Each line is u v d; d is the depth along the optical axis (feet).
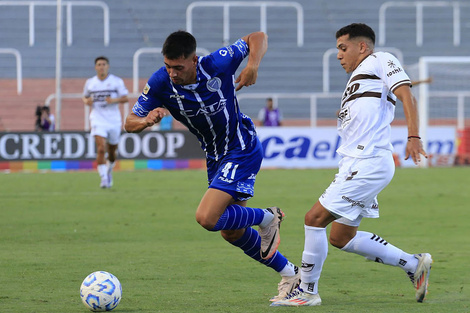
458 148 145.59
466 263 45.98
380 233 59.52
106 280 31.68
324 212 33.94
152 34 197.88
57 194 89.56
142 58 190.19
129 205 78.28
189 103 34.35
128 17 201.36
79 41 193.16
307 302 33.45
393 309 32.48
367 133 33.99
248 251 36.73
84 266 44.24
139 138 134.62
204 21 203.41
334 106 187.42
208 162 37.19
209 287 38.14
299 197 85.40
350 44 35.12
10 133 131.44
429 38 205.26
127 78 186.29
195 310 32.04
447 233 59.57
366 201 34.01
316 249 33.65
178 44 32.22
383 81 34.06
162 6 205.26
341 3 211.61
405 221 66.85
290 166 138.62
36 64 187.01
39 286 37.93
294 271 36.06
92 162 133.18
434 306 33.30
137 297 35.29
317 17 207.92
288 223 64.90
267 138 138.21
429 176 117.60
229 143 36.01
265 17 205.67
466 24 210.79
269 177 114.73
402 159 142.00
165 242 54.65
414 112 32.53
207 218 34.37
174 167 135.54
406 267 34.88
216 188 35.06
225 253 49.62
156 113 32.09
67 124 166.81
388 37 203.62
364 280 40.57
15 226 62.64
